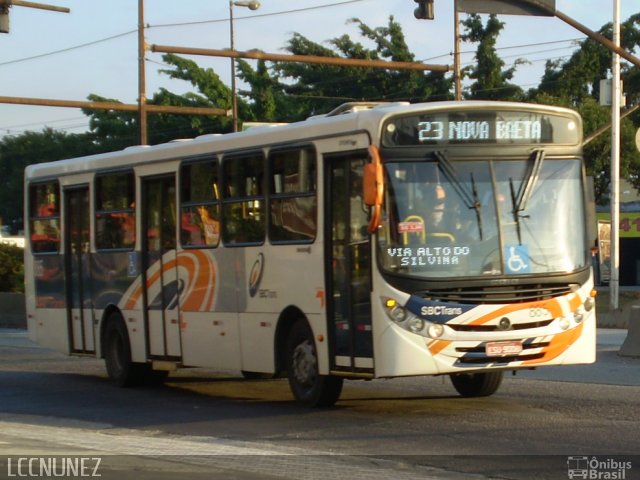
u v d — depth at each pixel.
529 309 18.67
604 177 76.25
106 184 26.89
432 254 18.41
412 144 18.62
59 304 29.06
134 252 25.75
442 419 18.94
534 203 19.05
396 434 17.50
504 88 77.12
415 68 42.72
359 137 18.92
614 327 42.00
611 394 21.56
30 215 30.42
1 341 42.81
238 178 22.25
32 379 28.80
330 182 19.75
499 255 18.64
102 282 27.16
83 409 22.45
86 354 28.00
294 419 19.58
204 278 23.31
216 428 19.02
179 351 24.28
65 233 28.66
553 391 22.30
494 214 18.77
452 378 22.16
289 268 20.69
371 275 18.52
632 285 82.56
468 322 18.36
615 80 49.56
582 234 19.38
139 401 23.62
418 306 18.22
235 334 22.36
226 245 22.56
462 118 18.89
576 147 19.64
